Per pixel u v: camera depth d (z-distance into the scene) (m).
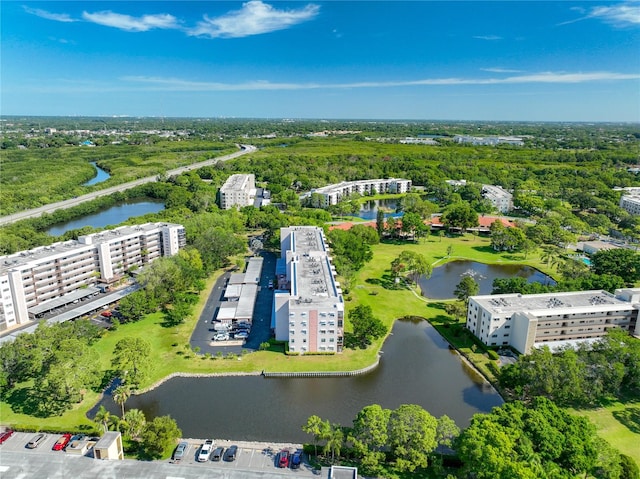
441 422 109.31
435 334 181.75
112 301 196.50
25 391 137.25
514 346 163.62
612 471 96.94
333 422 126.19
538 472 90.44
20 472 86.44
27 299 184.38
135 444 112.88
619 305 168.88
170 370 149.38
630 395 138.88
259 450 113.31
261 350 162.88
